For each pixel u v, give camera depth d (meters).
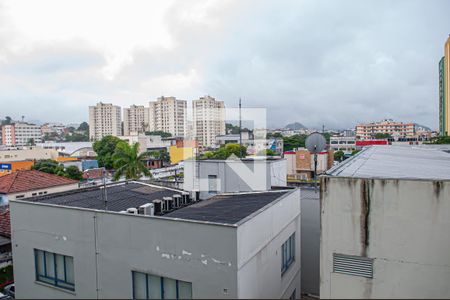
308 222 18.97
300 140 94.62
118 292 11.79
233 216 12.59
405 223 9.91
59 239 12.95
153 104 173.62
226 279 10.00
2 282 20.25
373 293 10.32
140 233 11.30
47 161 67.38
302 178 65.81
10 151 77.19
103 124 189.88
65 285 13.11
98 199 17.20
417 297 9.86
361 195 10.34
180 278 10.68
